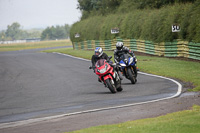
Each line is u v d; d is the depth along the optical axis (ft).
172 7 285.43
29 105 118.11
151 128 67.92
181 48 249.34
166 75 167.12
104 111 97.60
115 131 67.72
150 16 309.01
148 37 300.20
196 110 86.33
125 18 364.38
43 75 207.21
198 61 222.89
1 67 275.59
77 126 81.20
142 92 126.21
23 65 281.95
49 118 94.38
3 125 90.63
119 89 133.08
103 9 560.61
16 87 167.22
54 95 135.74
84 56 331.77
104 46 423.64
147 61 239.91
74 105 111.34
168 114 84.28
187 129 64.95
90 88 147.64
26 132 79.77
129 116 87.76
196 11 233.35
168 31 260.42
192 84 135.95
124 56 147.02
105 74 128.67
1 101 131.23
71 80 177.17
